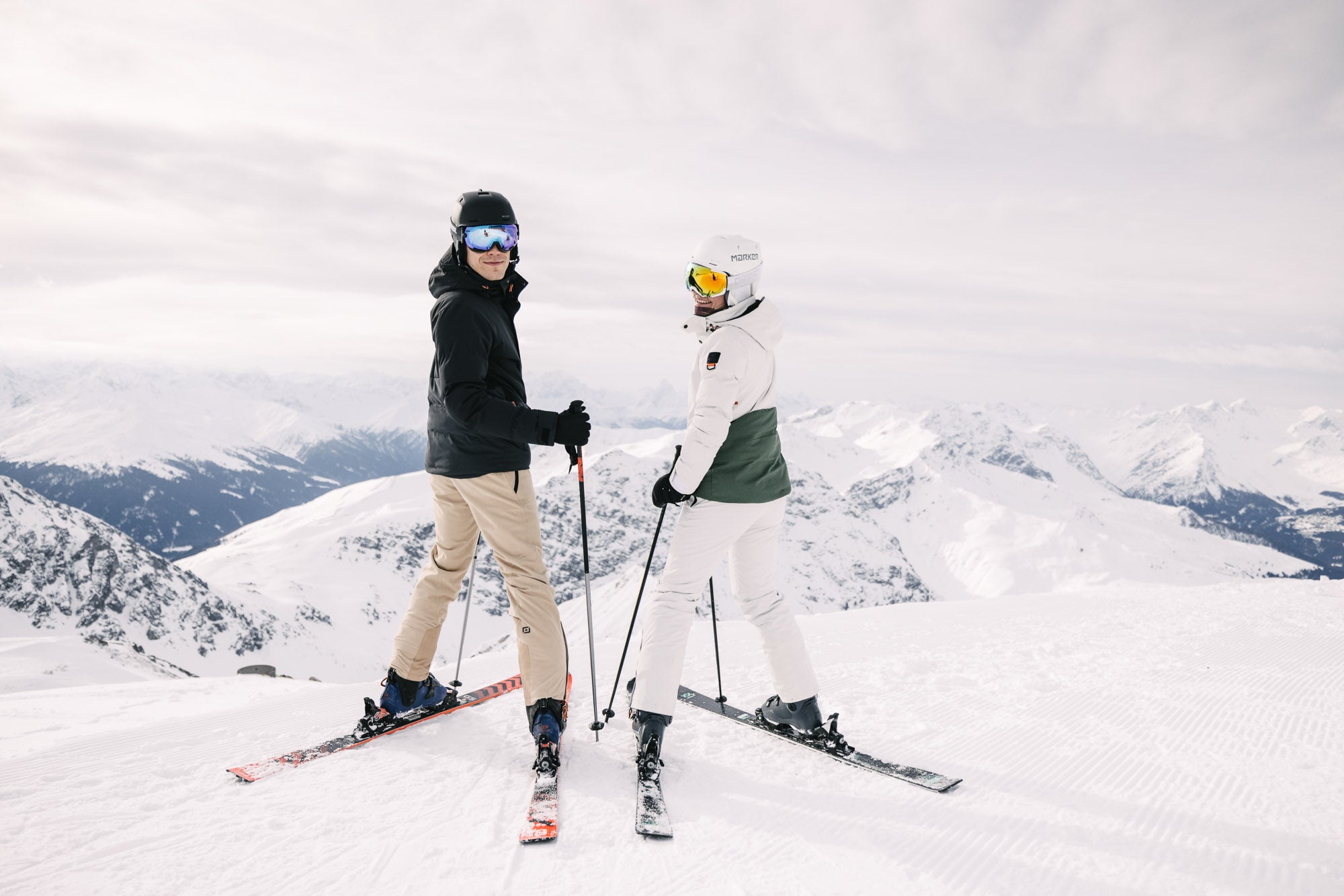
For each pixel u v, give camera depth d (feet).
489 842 7.41
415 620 10.55
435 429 9.75
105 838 7.38
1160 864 7.30
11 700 20.59
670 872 6.91
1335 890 6.86
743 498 9.23
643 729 8.91
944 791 8.93
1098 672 15.34
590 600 10.48
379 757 9.55
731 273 9.00
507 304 10.00
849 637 20.15
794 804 8.47
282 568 576.20
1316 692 13.78
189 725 10.88
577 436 9.18
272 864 6.95
